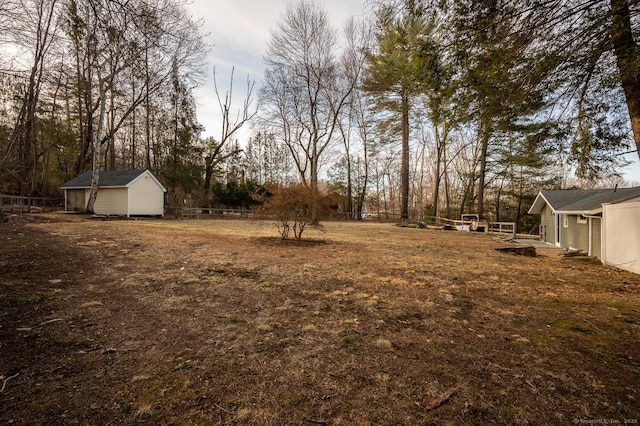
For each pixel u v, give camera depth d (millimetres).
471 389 2312
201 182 27047
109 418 1899
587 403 2166
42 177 23859
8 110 16703
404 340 3180
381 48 16453
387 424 1916
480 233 19031
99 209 19453
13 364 2457
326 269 6477
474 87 4652
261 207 11234
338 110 20375
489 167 23297
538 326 3639
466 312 4102
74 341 2914
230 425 1879
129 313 3676
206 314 3744
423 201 42719
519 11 3973
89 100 21266
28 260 5641
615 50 3928
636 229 6945
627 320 3854
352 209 34781
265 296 4539
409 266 7086
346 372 2525
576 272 6988
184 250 7777
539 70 4309
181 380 2344
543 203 16219
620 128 4762
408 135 24875
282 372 2502
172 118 25766
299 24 19031
